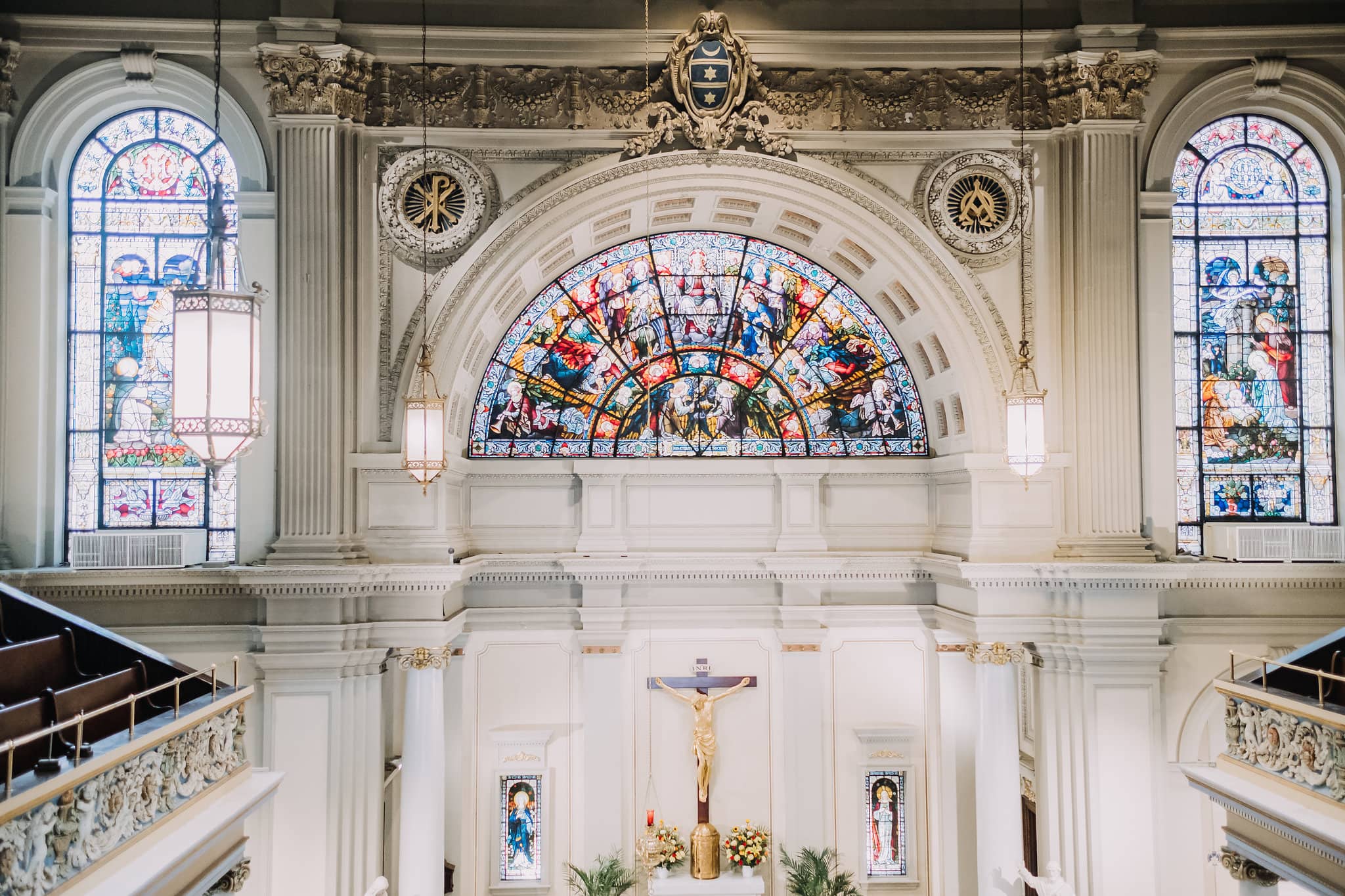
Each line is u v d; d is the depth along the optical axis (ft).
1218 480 47.39
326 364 42.45
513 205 44.32
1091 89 44.09
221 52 43.34
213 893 29.48
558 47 44.09
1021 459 38.45
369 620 43.06
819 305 51.98
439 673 43.55
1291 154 47.67
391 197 44.01
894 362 51.88
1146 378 45.27
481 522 50.93
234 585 41.11
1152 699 43.27
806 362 52.13
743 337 52.06
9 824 19.65
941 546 49.42
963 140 45.09
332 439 42.39
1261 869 30.27
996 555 44.60
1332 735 26.37
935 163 45.47
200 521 45.29
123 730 26.96
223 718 30.09
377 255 43.96
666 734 51.93
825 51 44.65
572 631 51.47
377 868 43.24
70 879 21.62
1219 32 44.86
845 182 44.93
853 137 44.88
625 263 51.57
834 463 50.93
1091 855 42.73
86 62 43.45
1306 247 47.67
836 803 51.75
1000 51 44.73
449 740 50.57
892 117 45.06
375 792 43.19
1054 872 40.47
